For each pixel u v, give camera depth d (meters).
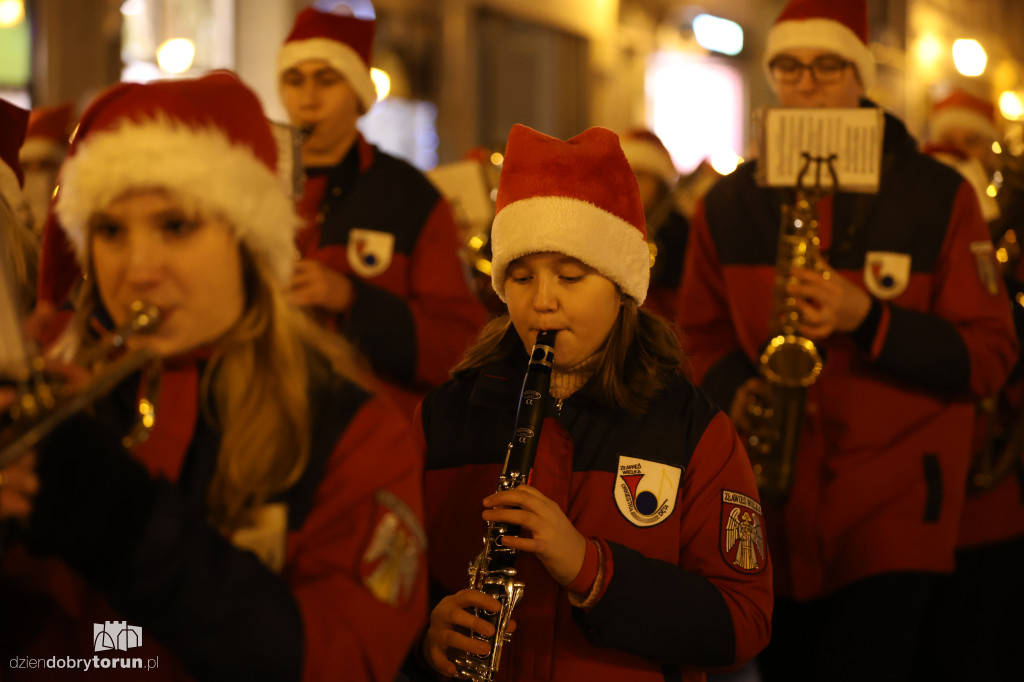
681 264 6.03
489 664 2.00
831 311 3.42
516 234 2.18
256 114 1.70
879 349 3.44
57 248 1.87
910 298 3.62
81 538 1.39
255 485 1.58
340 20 4.38
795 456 3.52
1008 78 18.30
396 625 1.58
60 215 1.66
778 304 3.57
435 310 4.19
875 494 3.51
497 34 11.30
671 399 2.24
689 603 2.03
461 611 2.00
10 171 3.01
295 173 2.76
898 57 16.11
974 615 4.64
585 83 12.27
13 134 3.09
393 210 4.25
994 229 4.98
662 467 2.16
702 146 13.74
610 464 2.17
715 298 3.93
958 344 3.48
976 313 3.59
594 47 12.33
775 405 3.52
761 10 14.04
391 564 1.60
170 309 1.56
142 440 1.50
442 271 4.26
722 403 3.69
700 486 2.17
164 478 1.48
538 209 2.16
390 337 3.91
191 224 1.57
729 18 13.81
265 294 1.66
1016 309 4.48
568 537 1.98
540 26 11.79
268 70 8.93
